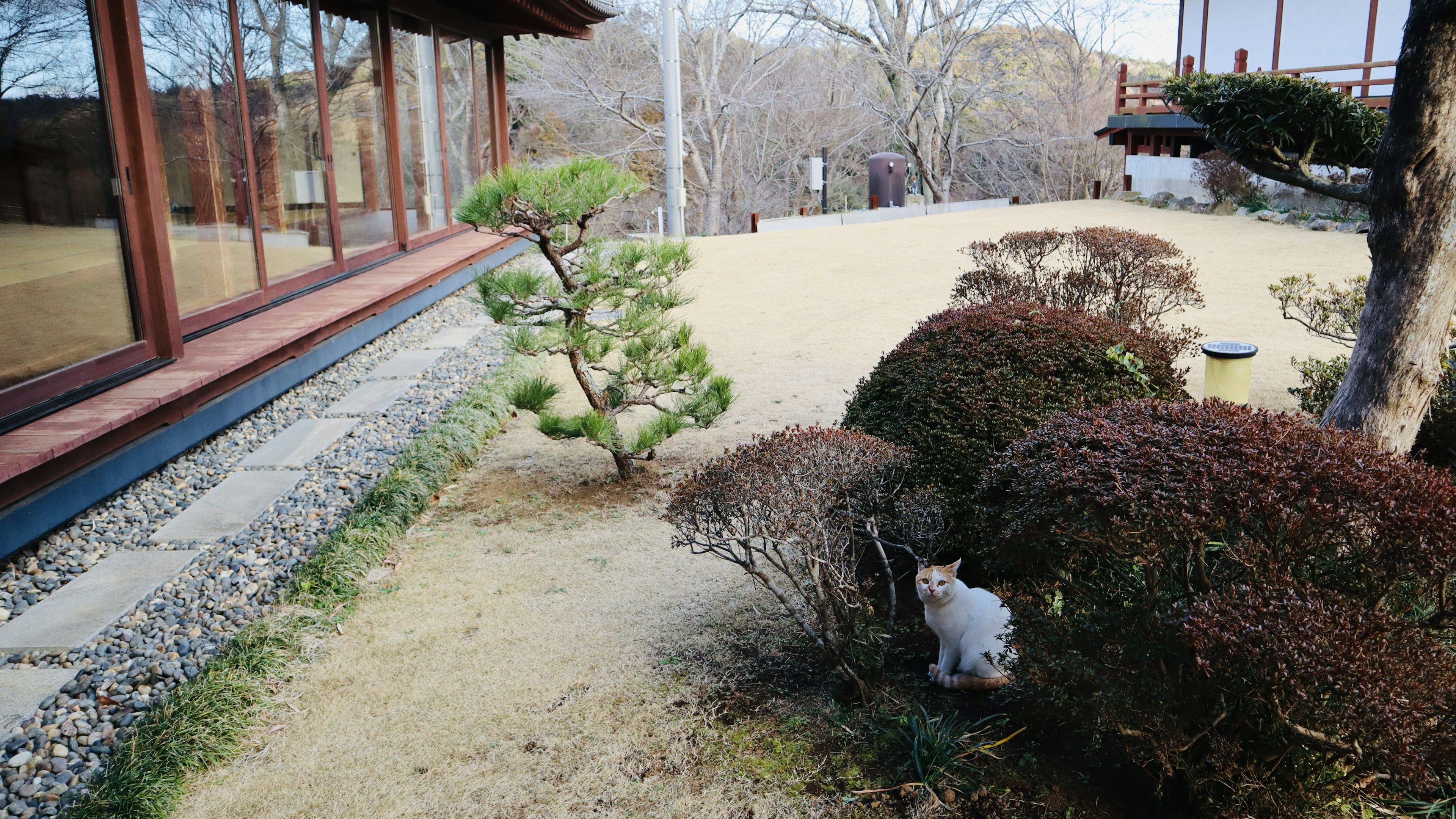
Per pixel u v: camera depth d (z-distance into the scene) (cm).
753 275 1105
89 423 426
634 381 490
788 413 585
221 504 457
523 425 598
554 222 432
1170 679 229
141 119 505
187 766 271
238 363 539
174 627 346
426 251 1022
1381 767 203
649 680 311
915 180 2991
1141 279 592
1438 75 312
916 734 267
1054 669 240
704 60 2514
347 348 726
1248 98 396
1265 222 1375
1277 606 200
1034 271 621
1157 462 226
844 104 2712
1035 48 2738
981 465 346
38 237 445
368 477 488
